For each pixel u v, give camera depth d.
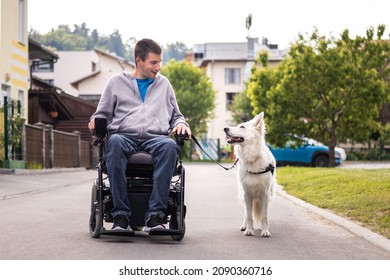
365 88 29.45
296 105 30.08
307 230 9.44
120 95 7.85
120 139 7.38
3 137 22.45
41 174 24.22
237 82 70.75
